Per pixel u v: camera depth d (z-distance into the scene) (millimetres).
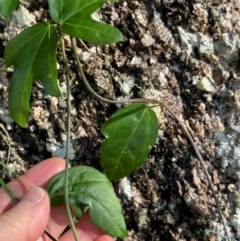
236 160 182
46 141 195
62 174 177
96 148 192
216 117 184
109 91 188
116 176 175
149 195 191
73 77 188
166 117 185
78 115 192
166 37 183
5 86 191
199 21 181
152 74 186
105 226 172
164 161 188
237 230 183
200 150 185
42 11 186
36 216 162
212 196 184
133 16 184
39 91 190
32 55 165
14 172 187
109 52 187
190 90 184
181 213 188
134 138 172
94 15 185
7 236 152
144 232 195
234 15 180
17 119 169
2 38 188
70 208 184
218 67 181
